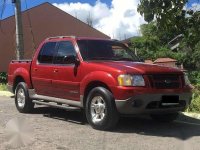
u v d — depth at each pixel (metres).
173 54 42.38
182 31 12.92
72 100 10.13
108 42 10.66
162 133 9.05
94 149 7.57
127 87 8.75
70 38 10.49
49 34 45.78
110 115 8.98
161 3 12.27
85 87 9.57
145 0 12.23
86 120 10.62
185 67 39.00
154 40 47.59
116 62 9.62
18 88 11.99
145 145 7.89
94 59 10.01
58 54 10.66
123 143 8.05
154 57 45.31
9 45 41.78
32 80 11.45
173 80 9.26
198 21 12.79
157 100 8.95
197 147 7.73
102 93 9.08
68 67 10.12
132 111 8.84
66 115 11.45
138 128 9.60
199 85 15.30
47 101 11.06
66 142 8.12
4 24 41.56
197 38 13.03
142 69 8.97
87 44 10.30
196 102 11.78
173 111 9.41
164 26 12.71
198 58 37.34
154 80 8.97
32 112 11.91
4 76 28.80
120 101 8.80
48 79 10.78
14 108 12.91
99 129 9.29
